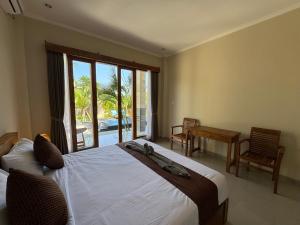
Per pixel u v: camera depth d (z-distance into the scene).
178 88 4.14
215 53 3.20
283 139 2.36
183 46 3.76
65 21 2.66
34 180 0.81
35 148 1.50
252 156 2.40
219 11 2.29
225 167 2.82
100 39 3.25
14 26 2.34
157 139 4.56
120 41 3.49
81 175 1.46
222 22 2.62
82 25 2.79
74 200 1.11
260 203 1.87
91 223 0.91
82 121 3.24
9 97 2.08
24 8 2.29
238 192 2.08
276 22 2.33
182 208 1.05
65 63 2.88
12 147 1.61
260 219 1.62
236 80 2.88
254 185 2.24
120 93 3.73
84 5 2.20
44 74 2.69
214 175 1.49
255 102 2.65
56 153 1.58
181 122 4.12
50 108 2.72
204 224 1.18
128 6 2.20
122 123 3.87
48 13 2.43
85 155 1.93
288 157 2.32
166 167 1.58
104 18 2.54
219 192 1.38
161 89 4.61
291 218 1.63
